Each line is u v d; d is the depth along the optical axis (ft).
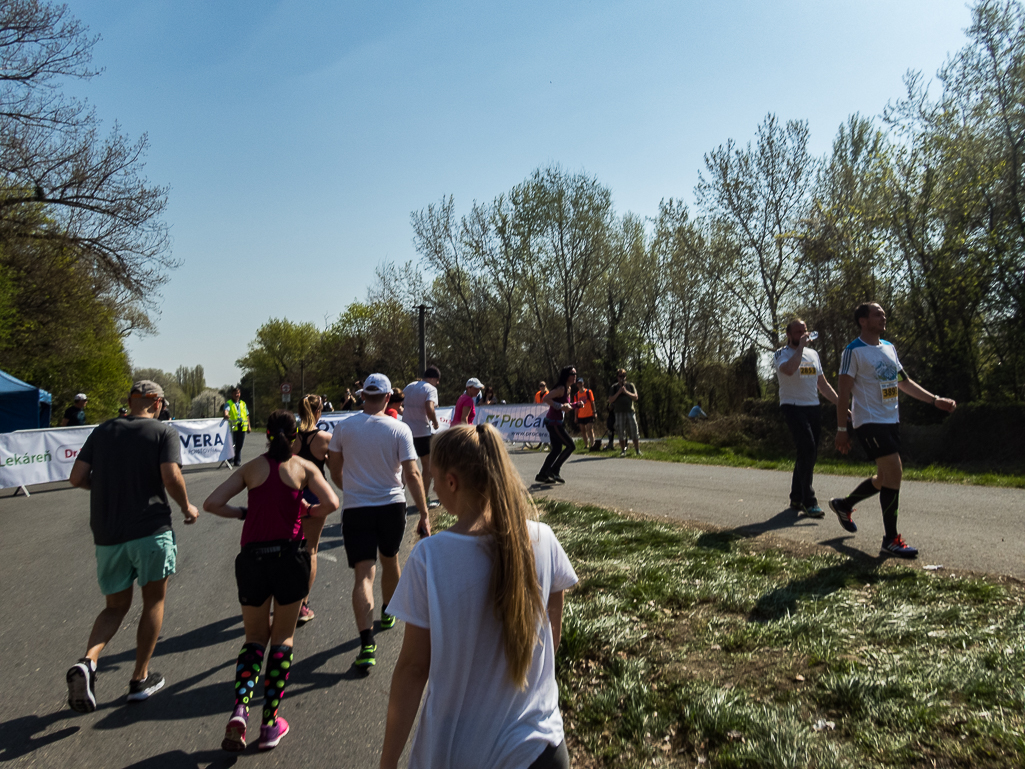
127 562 13.85
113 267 76.07
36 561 26.63
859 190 63.87
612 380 110.01
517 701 6.11
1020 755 8.74
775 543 19.57
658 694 11.68
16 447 47.50
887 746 9.34
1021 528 19.89
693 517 24.81
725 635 13.43
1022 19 48.67
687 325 110.93
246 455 76.28
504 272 120.57
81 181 71.36
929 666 11.20
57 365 103.55
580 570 18.49
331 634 17.06
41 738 12.45
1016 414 40.29
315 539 18.56
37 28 65.72
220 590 21.27
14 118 68.03
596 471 41.98
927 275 52.24
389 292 144.97
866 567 16.48
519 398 129.90
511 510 6.34
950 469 38.37
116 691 14.35
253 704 13.61
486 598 6.10
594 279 115.55
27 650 16.96
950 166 52.08
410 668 6.10
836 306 59.26
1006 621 12.60
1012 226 48.34
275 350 264.11
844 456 46.11
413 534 27.20
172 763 11.49
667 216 106.83
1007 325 49.29
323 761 11.37
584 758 10.52
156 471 14.14
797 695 11.00
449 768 5.92
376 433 15.88
